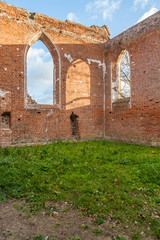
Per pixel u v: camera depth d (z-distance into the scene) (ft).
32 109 31.86
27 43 31.68
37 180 13.82
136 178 14.69
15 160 19.15
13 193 11.91
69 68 36.63
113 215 9.64
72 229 8.62
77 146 30.01
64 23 36.06
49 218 9.56
